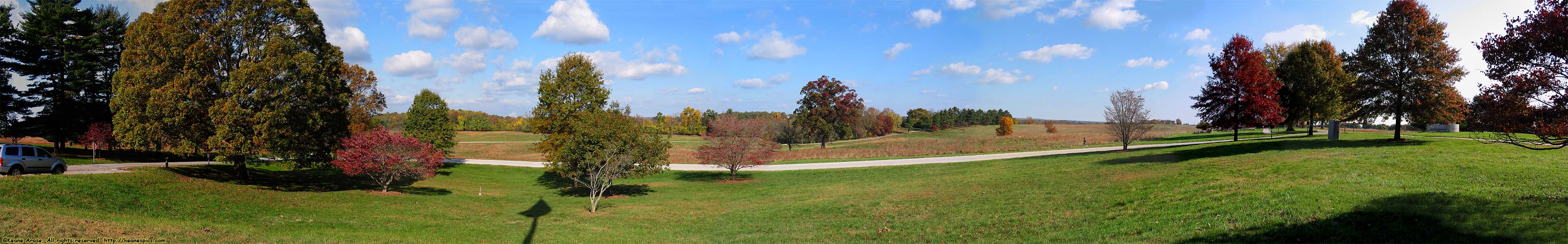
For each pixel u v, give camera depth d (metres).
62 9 29.19
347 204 18.16
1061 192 16.94
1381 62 26.05
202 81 19.83
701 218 17.39
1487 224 9.10
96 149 32.50
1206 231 10.41
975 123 131.38
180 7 19.64
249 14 20.52
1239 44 32.44
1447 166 15.07
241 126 20.08
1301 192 12.54
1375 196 11.61
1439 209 10.22
